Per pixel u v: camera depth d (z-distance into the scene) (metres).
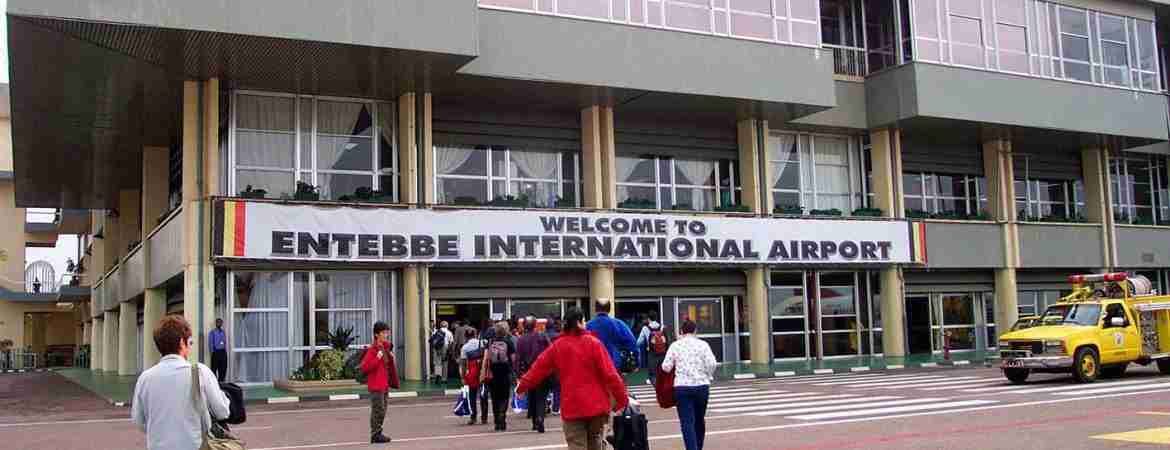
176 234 25.41
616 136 30.23
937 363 29.53
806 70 29.75
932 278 35.00
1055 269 38.22
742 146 31.98
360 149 26.75
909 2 32.28
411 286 25.67
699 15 28.30
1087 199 39.56
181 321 6.27
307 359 25.02
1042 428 12.99
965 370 27.34
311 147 26.12
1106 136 36.44
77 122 29.53
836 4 34.34
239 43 21.83
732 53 28.53
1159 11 38.56
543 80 25.78
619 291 29.50
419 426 15.65
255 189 24.97
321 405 20.27
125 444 13.84
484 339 16.75
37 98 26.52
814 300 32.88
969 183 37.16
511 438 13.57
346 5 22.08
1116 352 21.38
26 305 58.00
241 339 24.31
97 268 48.31
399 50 22.69
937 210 36.12
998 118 33.16
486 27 25.22
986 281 36.28
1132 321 21.88
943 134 35.09
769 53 29.16
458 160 28.08
